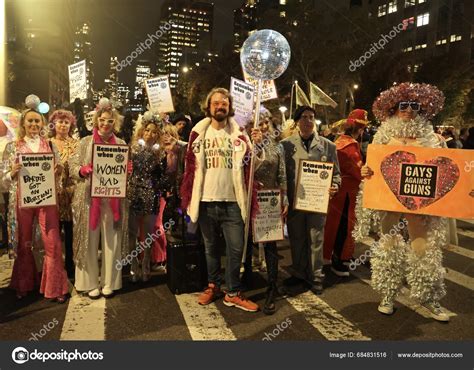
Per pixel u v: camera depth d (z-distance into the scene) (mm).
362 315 4293
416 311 4410
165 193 5227
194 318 4156
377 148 4102
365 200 4160
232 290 4426
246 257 4965
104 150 4344
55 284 4398
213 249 4500
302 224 4941
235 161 4230
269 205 4445
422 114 4203
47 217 4355
